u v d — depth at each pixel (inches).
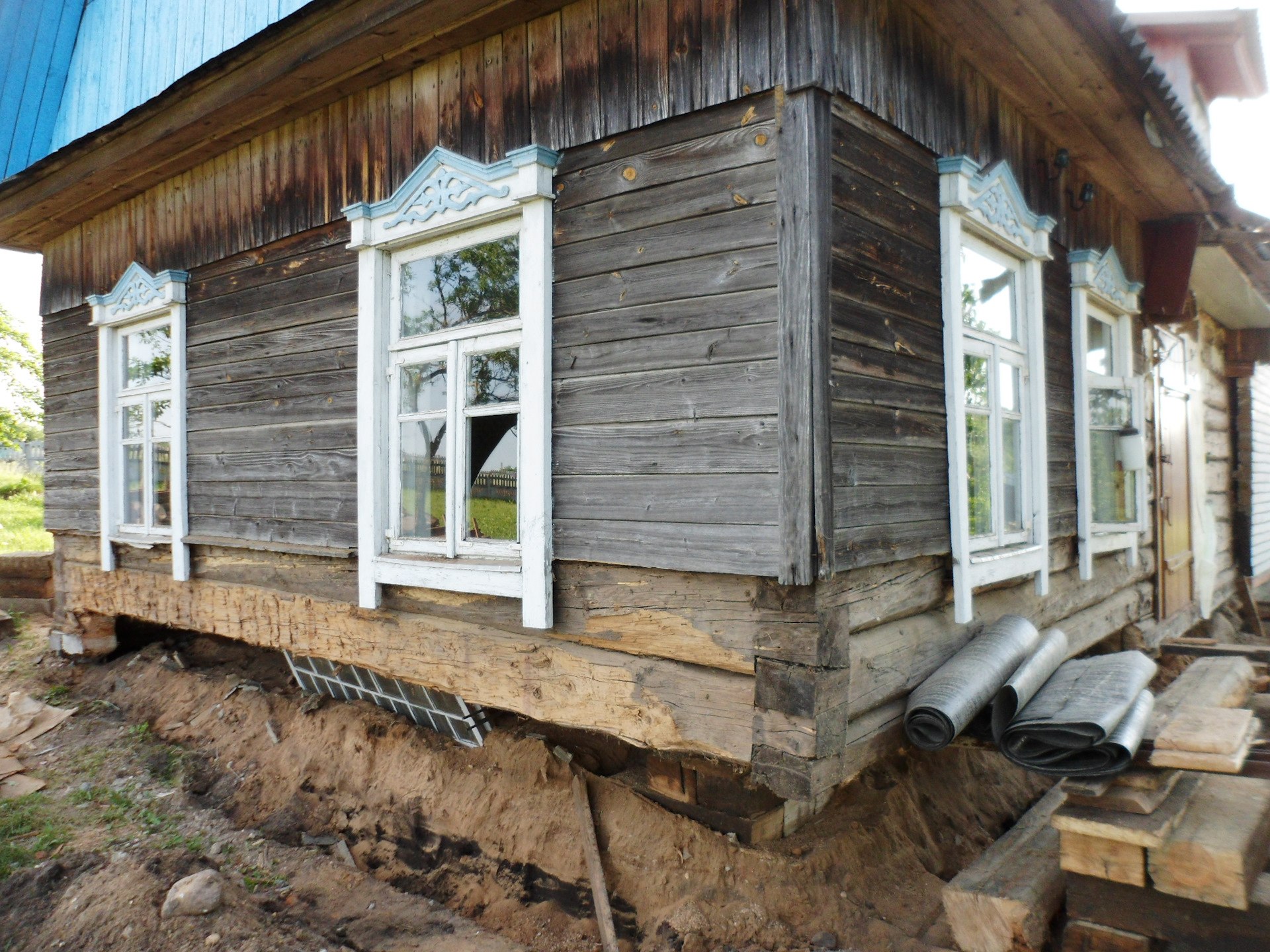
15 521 543.5
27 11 249.4
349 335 173.8
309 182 182.5
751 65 116.3
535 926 152.9
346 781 193.3
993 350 159.6
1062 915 125.6
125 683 253.1
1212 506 329.4
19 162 251.9
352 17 146.8
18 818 176.2
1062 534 185.8
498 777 175.9
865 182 122.4
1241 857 101.5
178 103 184.4
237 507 201.2
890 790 170.6
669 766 157.1
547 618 136.2
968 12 136.5
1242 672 146.2
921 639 133.5
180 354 215.9
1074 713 113.0
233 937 138.6
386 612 167.6
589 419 133.1
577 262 135.0
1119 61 154.1
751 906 138.4
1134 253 241.6
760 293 114.9
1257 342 367.2
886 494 123.6
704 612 122.0
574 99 136.1
